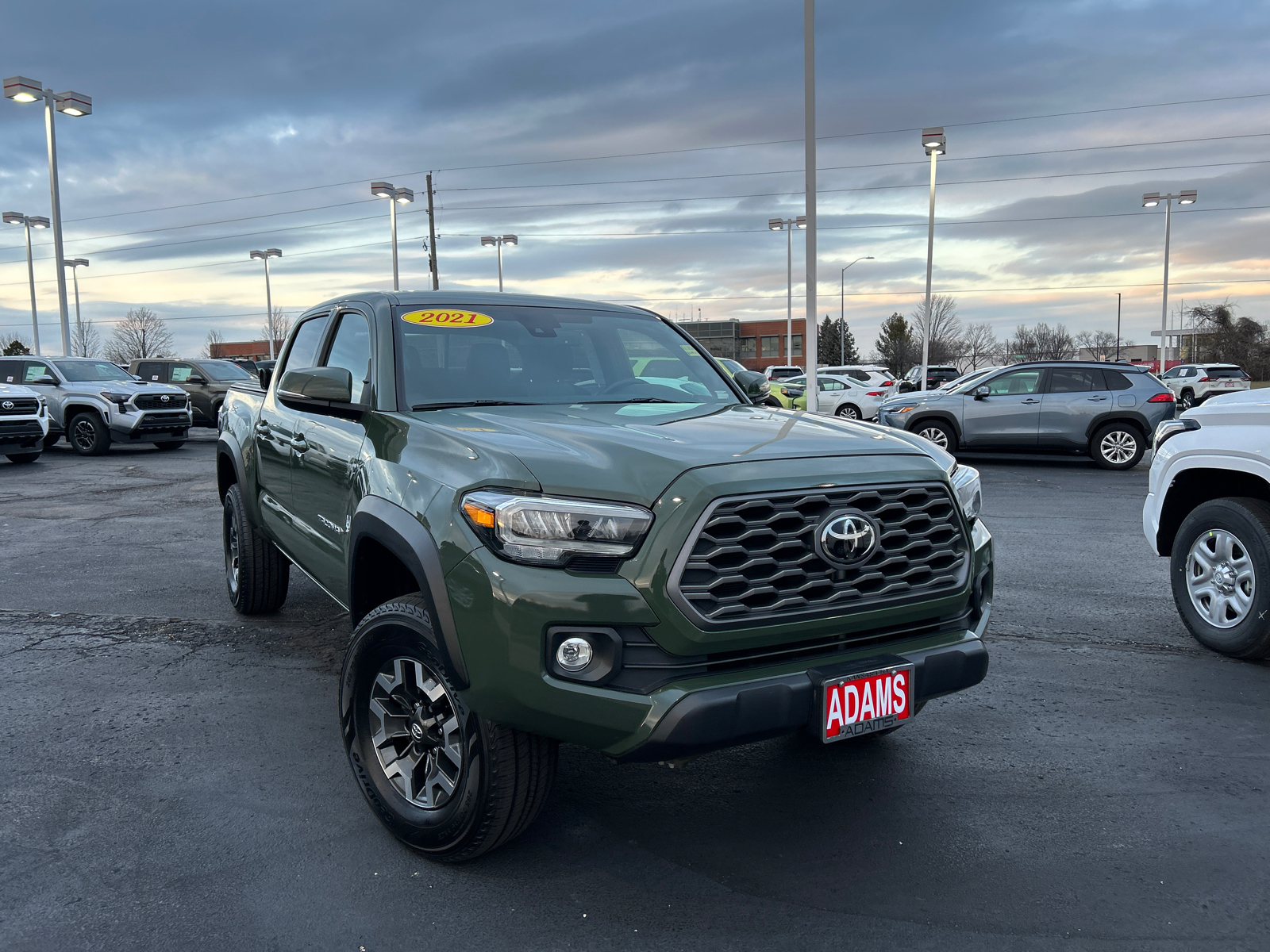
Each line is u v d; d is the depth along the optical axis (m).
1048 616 5.65
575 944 2.40
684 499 2.40
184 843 2.90
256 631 5.26
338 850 2.88
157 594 6.15
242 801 3.19
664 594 2.35
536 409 3.34
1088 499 10.86
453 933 2.45
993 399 14.75
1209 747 3.69
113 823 3.03
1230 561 4.75
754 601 2.44
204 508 10.34
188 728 3.85
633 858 2.84
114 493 11.68
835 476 2.58
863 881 2.71
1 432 14.34
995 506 10.28
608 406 3.46
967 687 2.79
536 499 2.44
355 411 3.33
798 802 3.22
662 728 2.31
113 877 2.71
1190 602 4.97
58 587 6.37
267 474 4.55
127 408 16.77
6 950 2.36
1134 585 6.43
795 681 2.45
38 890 2.63
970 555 2.84
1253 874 2.75
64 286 25.20
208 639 5.11
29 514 9.84
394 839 2.94
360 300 3.97
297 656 4.81
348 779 3.38
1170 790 3.31
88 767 3.46
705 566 2.38
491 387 3.51
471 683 2.47
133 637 5.14
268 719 3.96
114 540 8.25
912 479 2.71
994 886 2.68
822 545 2.51
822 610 2.51
